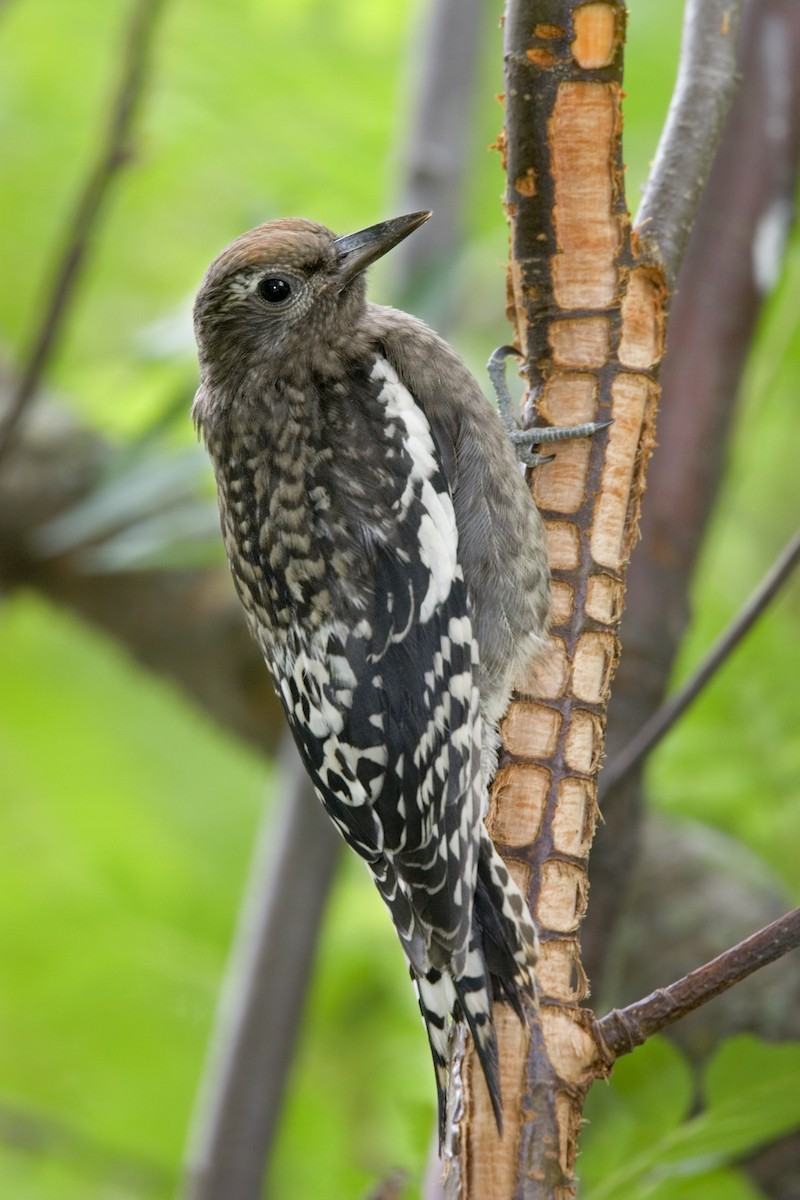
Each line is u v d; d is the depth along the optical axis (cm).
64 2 1327
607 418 686
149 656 1270
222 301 866
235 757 1478
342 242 877
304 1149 1230
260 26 1254
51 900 1385
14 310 1401
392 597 775
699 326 993
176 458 970
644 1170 747
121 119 945
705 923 1000
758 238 1003
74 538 987
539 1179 577
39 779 1465
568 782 644
